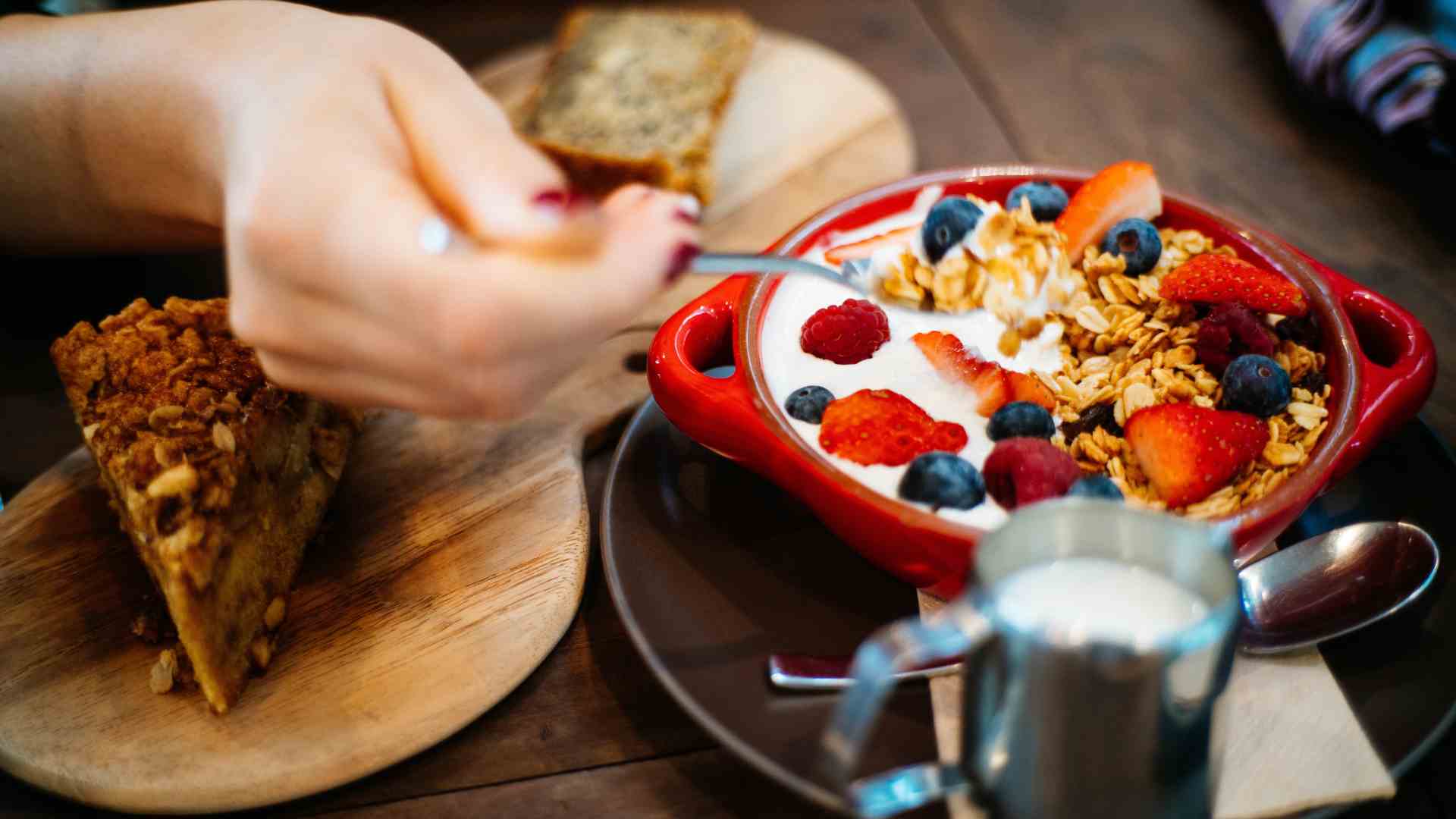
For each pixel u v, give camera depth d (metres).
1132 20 0.74
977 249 0.48
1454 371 0.54
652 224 0.41
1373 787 0.41
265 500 0.47
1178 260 0.51
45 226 0.56
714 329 0.49
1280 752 0.42
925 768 0.40
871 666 0.36
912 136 0.67
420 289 0.41
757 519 0.48
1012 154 0.65
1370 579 0.45
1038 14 0.75
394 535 0.49
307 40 0.47
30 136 0.53
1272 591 0.45
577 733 0.45
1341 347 0.47
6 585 0.49
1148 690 0.37
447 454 0.52
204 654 0.45
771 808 0.43
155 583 0.48
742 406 0.46
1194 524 0.40
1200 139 0.66
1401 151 0.64
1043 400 0.48
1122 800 0.39
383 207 0.41
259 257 0.42
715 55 0.69
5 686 0.46
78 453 0.53
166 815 0.45
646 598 0.46
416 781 0.45
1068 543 0.41
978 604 0.38
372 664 0.46
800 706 0.43
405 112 0.45
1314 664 0.44
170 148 0.50
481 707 0.45
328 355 0.43
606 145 0.63
